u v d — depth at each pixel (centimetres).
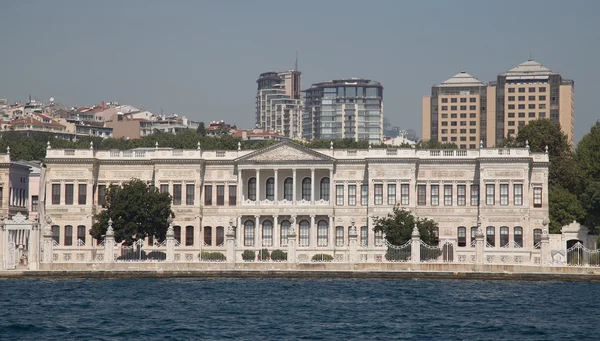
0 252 19238
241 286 17225
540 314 13388
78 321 12500
